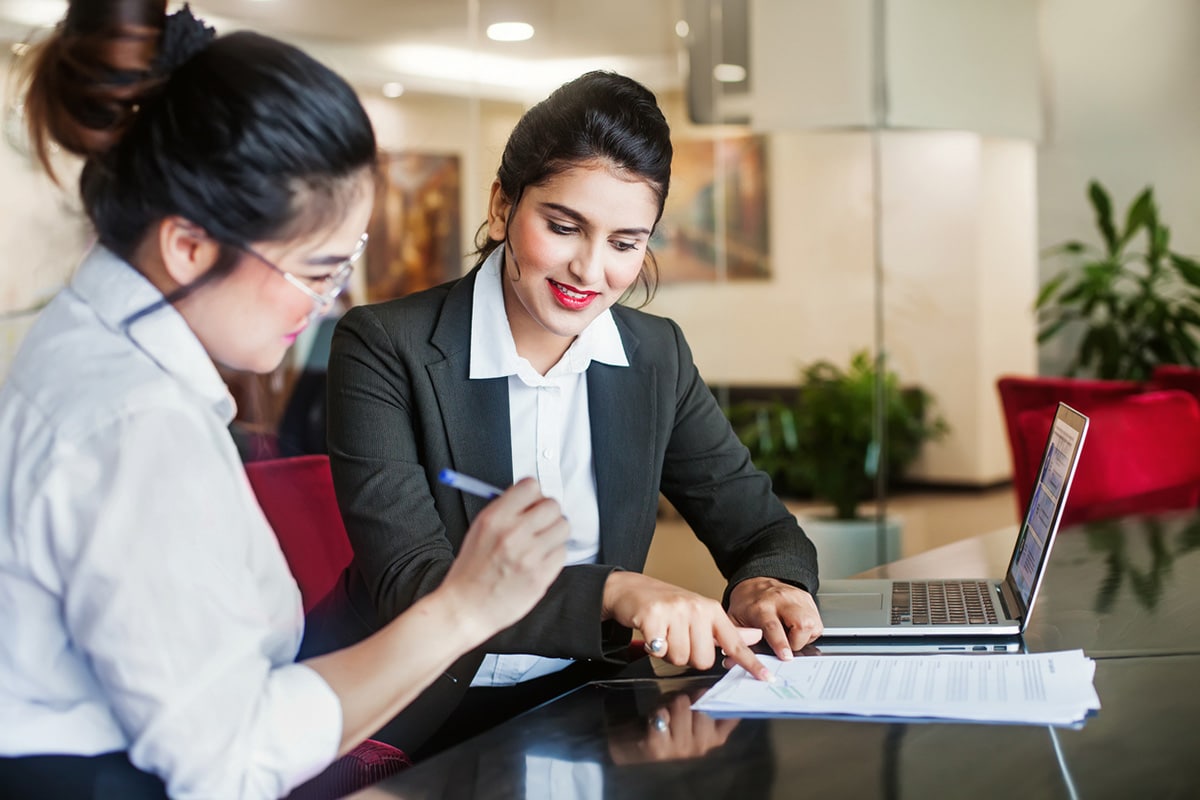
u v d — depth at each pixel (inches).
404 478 60.6
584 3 206.4
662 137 58.1
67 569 36.4
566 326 60.1
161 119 38.3
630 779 39.3
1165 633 57.0
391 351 62.7
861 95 216.2
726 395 228.4
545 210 57.7
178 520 36.6
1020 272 280.1
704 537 71.6
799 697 47.3
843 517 225.5
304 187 38.6
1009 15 242.7
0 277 125.2
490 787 38.9
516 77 199.6
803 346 228.4
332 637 64.3
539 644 52.5
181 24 40.1
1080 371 285.7
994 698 45.8
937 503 265.0
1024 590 60.1
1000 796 36.7
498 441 63.2
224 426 40.9
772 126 219.6
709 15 217.5
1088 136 285.9
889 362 251.1
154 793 38.8
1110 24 281.4
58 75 38.7
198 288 39.3
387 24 182.4
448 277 192.1
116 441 36.5
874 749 41.2
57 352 38.9
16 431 37.6
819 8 215.6
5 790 37.9
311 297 40.8
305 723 38.2
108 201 38.9
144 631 35.8
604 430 65.3
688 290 221.6
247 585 38.8
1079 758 39.7
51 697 38.2
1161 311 251.6
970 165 257.8
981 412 266.4
